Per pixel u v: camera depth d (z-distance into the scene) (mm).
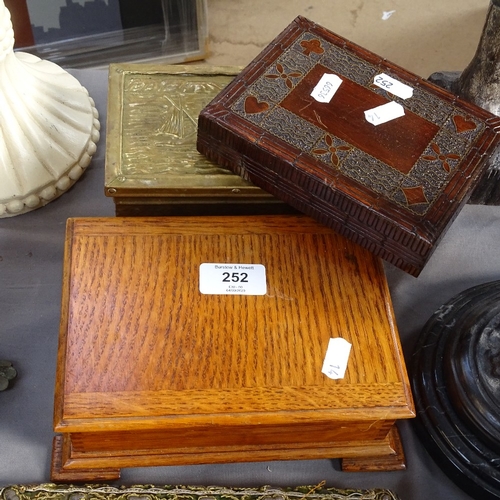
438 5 2326
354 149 1085
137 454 1087
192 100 1265
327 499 1075
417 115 1142
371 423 1049
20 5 1772
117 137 1193
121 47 1995
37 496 1044
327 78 1165
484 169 1128
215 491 1076
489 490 1080
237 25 2250
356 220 1066
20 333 1240
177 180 1152
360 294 1103
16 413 1167
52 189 1340
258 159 1094
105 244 1107
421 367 1179
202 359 1021
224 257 1117
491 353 1102
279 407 997
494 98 1297
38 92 1329
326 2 2311
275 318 1066
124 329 1033
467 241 1406
